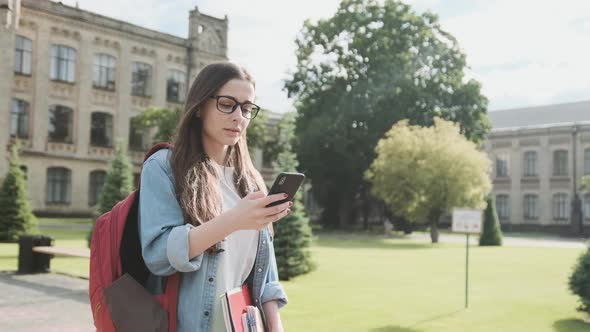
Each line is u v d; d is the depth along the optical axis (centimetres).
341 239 2838
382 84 3644
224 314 163
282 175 151
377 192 3078
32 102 3219
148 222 158
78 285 934
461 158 2814
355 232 3703
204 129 179
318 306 823
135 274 166
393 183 2941
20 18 3159
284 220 1181
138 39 3656
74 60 3397
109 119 3566
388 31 3741
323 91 3859
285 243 1176
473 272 1353
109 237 164
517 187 5178
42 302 789
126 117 3616
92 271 165
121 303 157
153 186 164
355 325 696
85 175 3434
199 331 162
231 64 178
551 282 1167
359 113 3688
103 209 1559
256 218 150
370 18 3781
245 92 176
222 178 184
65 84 3350
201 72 178
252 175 197
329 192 4047
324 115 3759
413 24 3747
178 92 3856
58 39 3319
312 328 672
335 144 3616
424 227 4778
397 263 1548
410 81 3619
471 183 2789
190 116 174
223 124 174
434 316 768
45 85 3262
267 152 3919
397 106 3647
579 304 870
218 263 168
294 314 759
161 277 165
